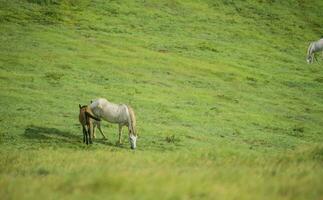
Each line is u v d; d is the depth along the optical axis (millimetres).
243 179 22688
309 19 128250
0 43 79062
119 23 102438
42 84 62969
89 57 78562
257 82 81188
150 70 77688
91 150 41562
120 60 79688
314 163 29719
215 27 110938
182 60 85625
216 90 73312
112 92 63531
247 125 58219
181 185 20391
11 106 53219
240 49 100000
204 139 50562
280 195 20750
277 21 123125
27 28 90500
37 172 29469
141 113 57062
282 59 98875
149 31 100812
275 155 35250
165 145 46781
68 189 20844
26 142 43094
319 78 87750
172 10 116000
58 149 40469
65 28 94438
